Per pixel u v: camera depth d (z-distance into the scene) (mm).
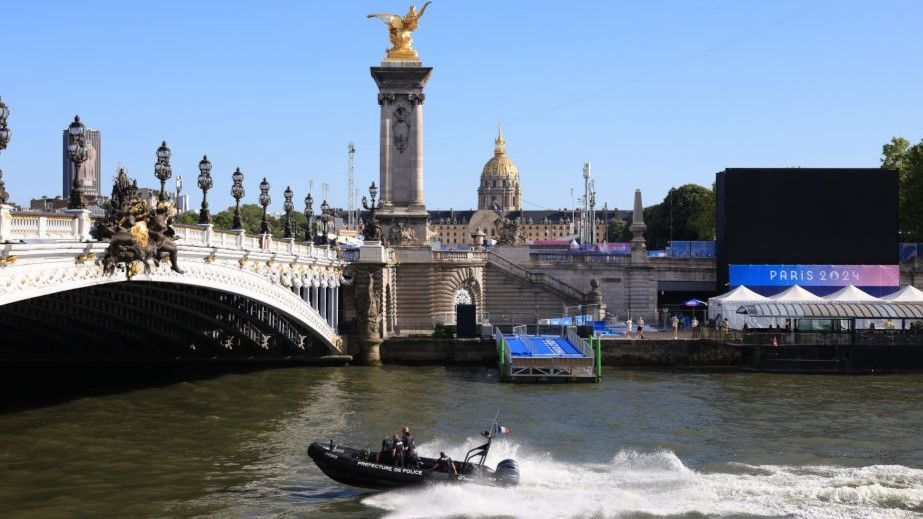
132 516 50062
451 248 155500
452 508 51750
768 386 96062
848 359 107188
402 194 135125
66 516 49844
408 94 135000
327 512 51250
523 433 71375
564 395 89500
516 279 131000
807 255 126875
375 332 113125
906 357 107125
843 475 58469
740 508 51500
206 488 55500
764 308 111438
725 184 127500
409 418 76500
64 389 87938
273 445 66125
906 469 59750
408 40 136750
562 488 55531
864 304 110938
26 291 49219
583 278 135750
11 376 96000
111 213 57656
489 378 101562
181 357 105812
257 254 83125
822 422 76000
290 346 110312
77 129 54031
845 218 126812
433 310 128375
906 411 81062
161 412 77688
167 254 62750
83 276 54656
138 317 86938
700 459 63312
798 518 49750
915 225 154125
